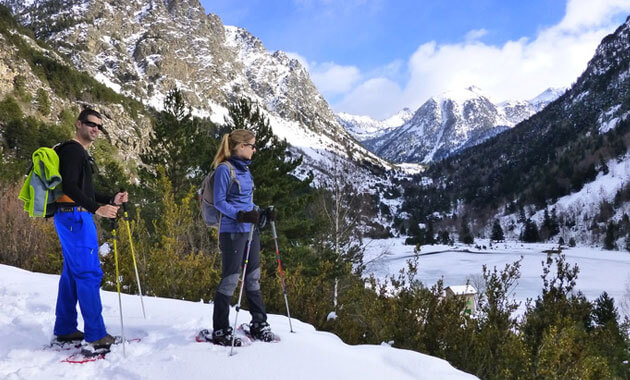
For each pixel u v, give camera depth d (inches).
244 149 128.8
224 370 104.7
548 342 190.5
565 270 261.7
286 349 118.1
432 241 4778.5
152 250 281.4
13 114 2431.1
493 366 196.5
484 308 239.5
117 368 108.0
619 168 5910.4
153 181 604.7
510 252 4010.8
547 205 6008.9
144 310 160.2
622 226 4569.4
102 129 120.8
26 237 349.7
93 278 117.3
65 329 125.3
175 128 607.5
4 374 102.9
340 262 600.7
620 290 2097.7
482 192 7332.7
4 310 160.7
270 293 275.3
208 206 129.3
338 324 239.9
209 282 278.4
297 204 617.9
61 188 114.5
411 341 214.2
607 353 293.4
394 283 253.8
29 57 3863.2
